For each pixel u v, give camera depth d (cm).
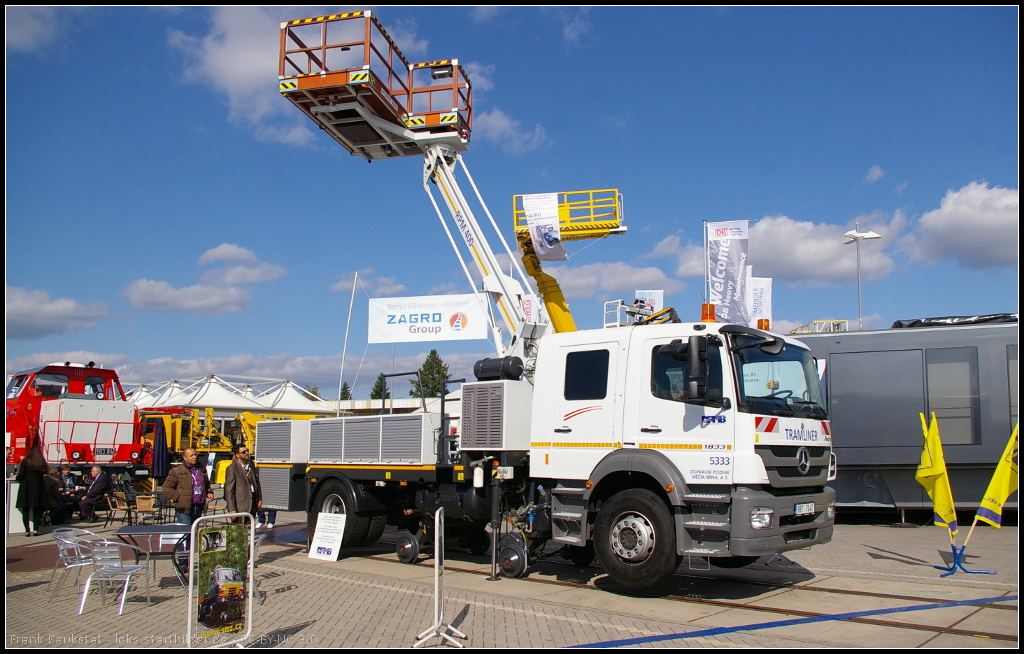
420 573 958
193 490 1011
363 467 1066
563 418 855
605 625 666
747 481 712
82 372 1952
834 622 670
